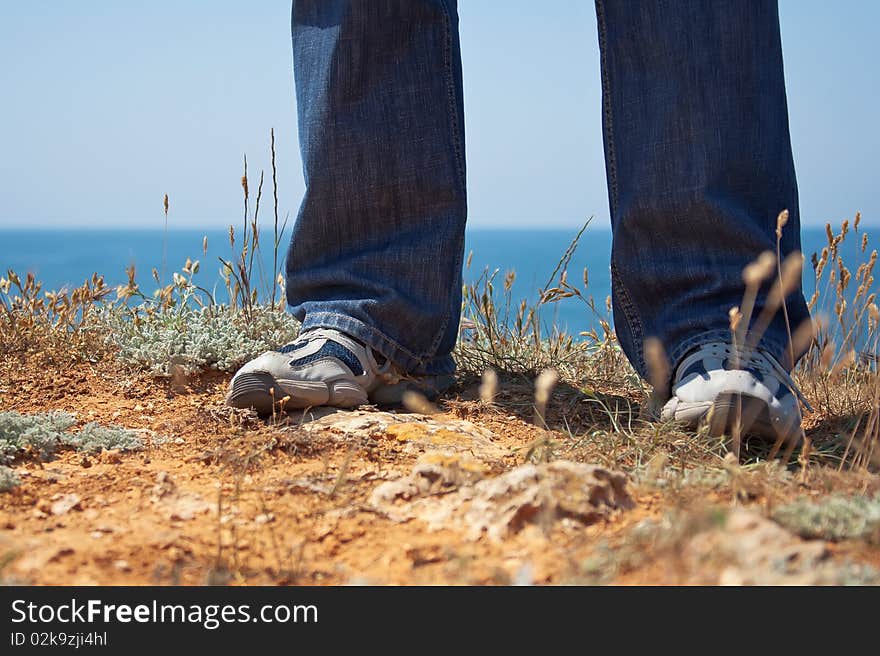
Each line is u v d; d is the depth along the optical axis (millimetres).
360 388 2814
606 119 2822
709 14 2590
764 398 2350
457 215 2998
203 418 2666
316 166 2936
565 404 2982
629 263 2775
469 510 1851
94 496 2039
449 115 2961
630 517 1788
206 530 1839
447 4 2973
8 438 2385
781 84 2670
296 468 2256
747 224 2604
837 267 3225
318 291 3014
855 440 2486
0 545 1708
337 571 1660
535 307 3791
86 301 3754
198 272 3814
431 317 2955
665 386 2656
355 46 2867
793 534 1597
